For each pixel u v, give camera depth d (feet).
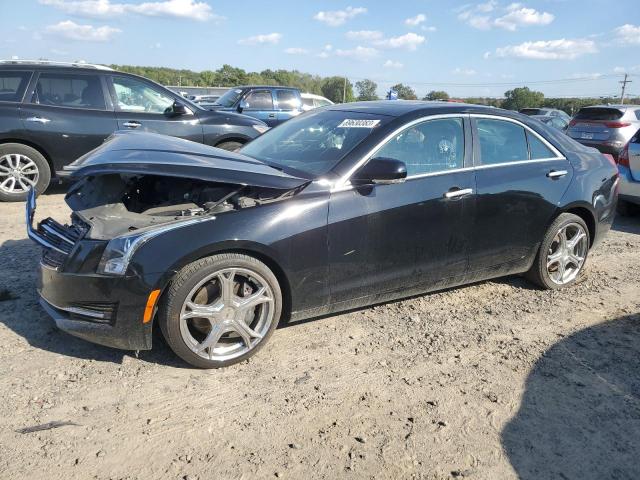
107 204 11.57
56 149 24.21
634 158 24.45
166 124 26.03
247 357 11.26
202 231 10.30
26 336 11.81
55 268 10.59
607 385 11.00
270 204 11.03
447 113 13.52
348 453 8.75
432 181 12.84
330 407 9.91
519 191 14.15
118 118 25.13
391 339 12.53
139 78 25.94
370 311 13.96
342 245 11.68
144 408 9.62
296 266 11.23
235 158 12.06
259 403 9.93
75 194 12.74
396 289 12.92
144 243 10.02
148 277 9.93
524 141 14.82
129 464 8.27
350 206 11.71
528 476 8.45
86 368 10.76
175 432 9.04
